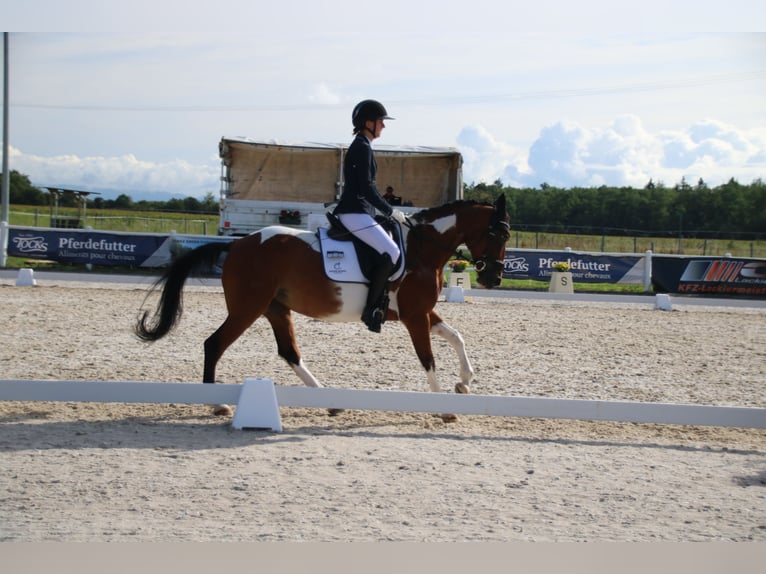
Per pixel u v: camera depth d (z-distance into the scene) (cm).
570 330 1273
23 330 1066
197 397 643
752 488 520
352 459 552
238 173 2238
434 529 431
